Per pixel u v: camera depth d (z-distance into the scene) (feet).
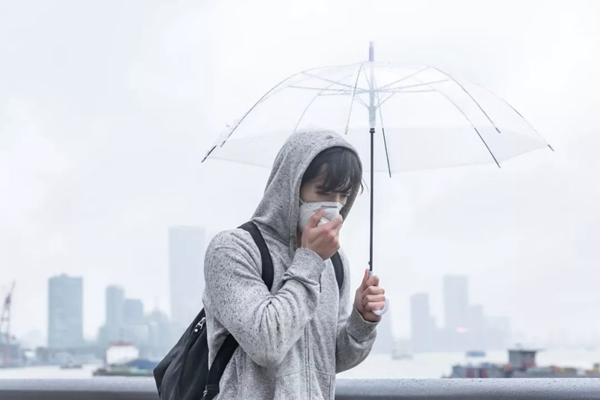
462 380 9.07
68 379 10.68
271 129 9.11
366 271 8.42
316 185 7.93
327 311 8.20
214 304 7.86
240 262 7.83
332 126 8.91
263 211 8.28
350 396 9.55
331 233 7.72
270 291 7.91
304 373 7.86
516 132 9.06
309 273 7.62
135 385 10.30
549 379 8.67
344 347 8.49
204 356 8.05
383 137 9.49
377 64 9.12
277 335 7.34
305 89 9.23
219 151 9.39
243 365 7.81
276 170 8.28
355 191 8.20
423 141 9.36
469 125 9.08
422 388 9.18
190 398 8.00
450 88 9.15
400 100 9.14
